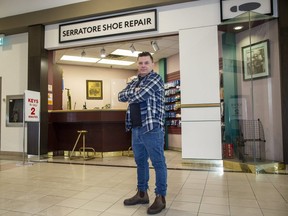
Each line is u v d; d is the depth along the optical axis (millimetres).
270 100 4238
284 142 4000
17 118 5969
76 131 5973
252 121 4387
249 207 2301
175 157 5535
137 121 2260
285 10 4074
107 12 4992
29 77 5516
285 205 2346
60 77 6703
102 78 9383
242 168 3967
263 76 4305
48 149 5699
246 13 3965
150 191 2863
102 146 5777
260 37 4305
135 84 2369
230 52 4469
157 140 2223
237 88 4465
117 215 2150
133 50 6148
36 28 5531
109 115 5688
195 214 2146
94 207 2354
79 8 5160
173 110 7203
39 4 5453
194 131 4406
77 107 8898
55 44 5508
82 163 4801
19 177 3604
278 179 3357
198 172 3859
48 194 2771
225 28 4410
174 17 4668
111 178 3525
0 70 6184
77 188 3010
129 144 6051
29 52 5543
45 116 5543
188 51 4523
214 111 4312
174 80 7332
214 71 4363
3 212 2242
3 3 5621
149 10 4797
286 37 4047
